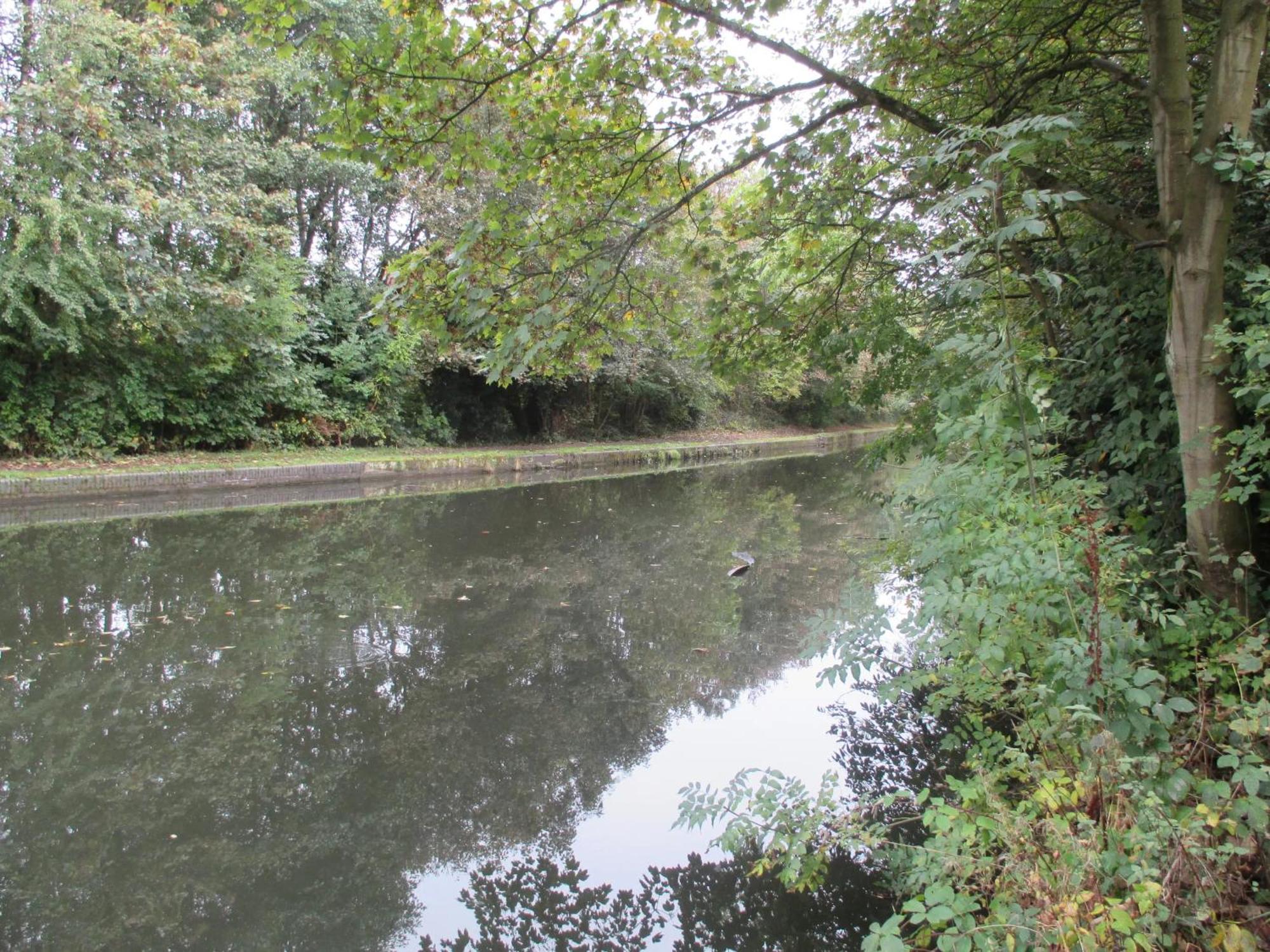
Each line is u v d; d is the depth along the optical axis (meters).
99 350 12.59
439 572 7.83
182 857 3.04
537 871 2.97
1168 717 1.91
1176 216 2.78
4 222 10.95
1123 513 3.33
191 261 13.11
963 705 3.58
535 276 4.00
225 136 13.41
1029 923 1.70
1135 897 1.60
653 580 7.59
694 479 17.91
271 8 3.28
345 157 3.69
